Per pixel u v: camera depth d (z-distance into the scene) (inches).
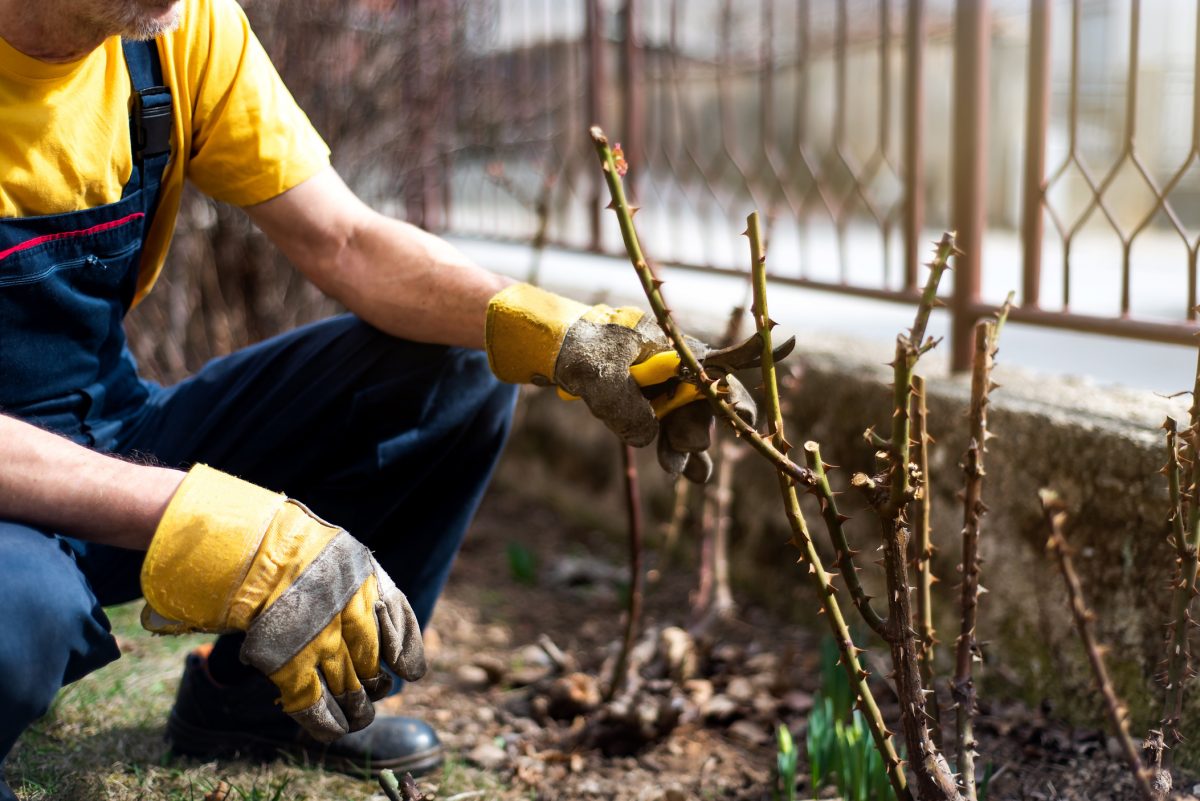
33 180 65.7
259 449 82.3
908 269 124.3
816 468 58.5
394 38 163.0
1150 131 388.8
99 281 71.6
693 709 103.7
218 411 82.7
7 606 54.1
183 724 88.0
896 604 60.4
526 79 180.4
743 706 105.8
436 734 96.0
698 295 186.7
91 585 78.5
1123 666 92.4
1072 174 428.5
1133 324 101.1
